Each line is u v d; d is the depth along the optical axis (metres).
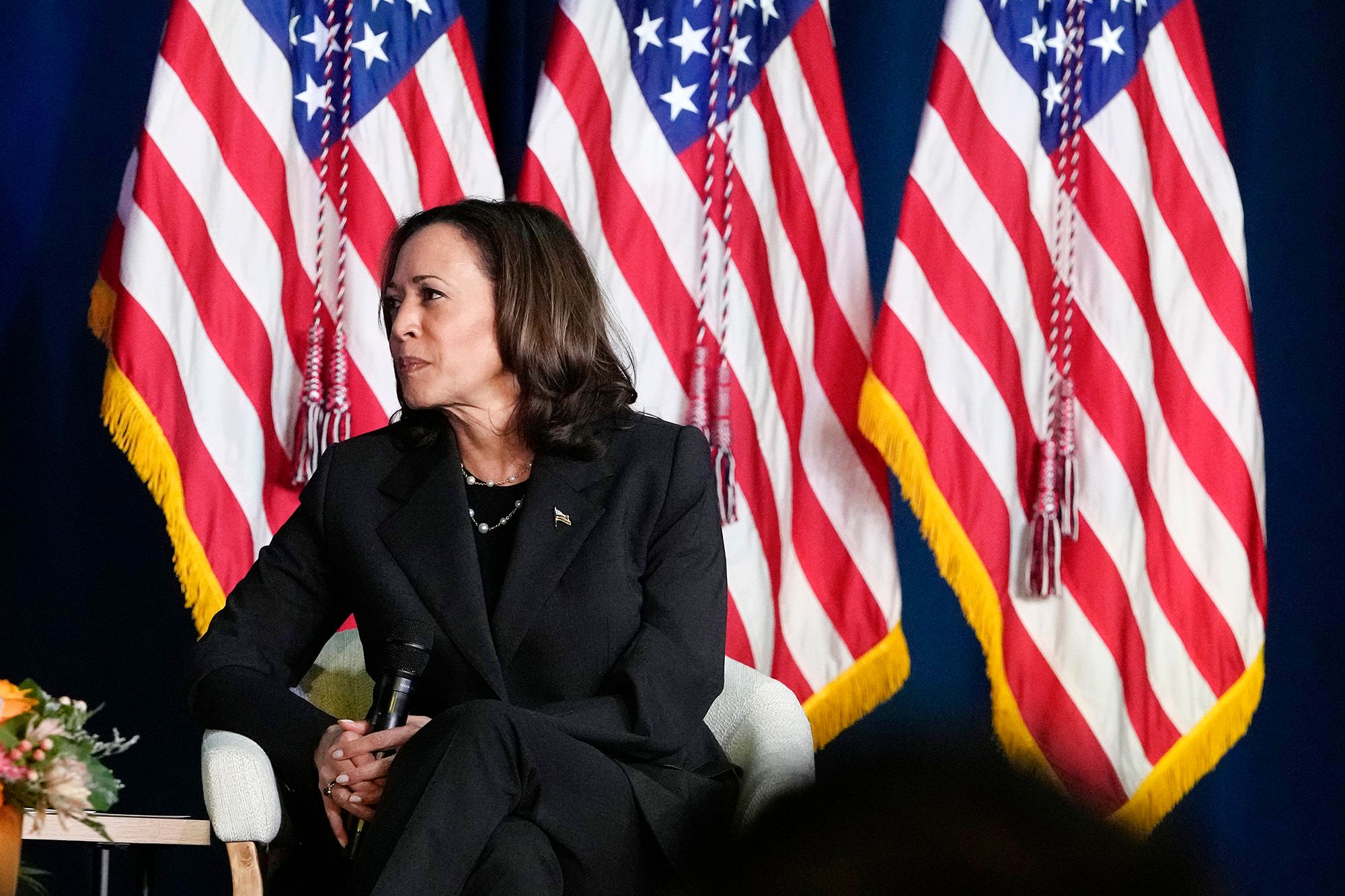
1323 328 13.91
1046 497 11.82
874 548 11.98
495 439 8.10
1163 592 11.89
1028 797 1.24
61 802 6.07
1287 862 13.80
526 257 8.05
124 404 10.90
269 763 7.13
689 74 12.27
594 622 7.54
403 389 8.08
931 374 11.85
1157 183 12.20
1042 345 12.16
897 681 11.88
